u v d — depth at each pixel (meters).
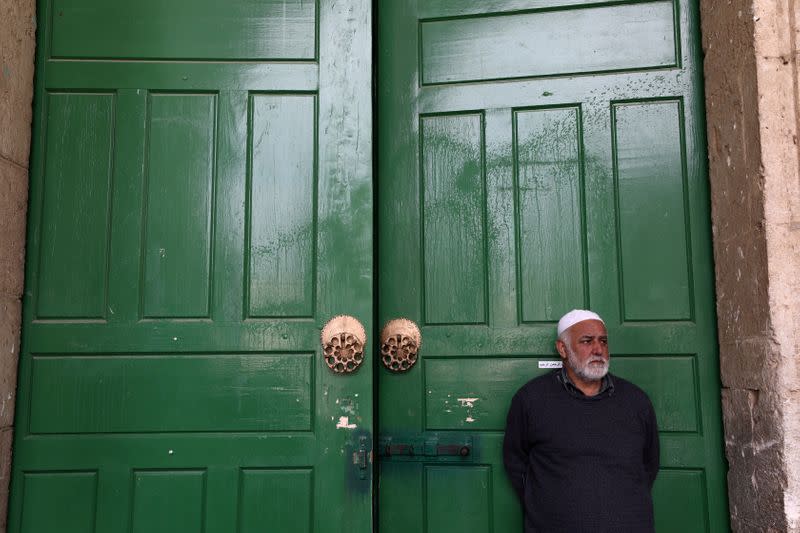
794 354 2.10
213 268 2.54
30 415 2.46
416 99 2.72
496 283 2.59
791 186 2.17
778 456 2.08
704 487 2.41
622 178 2.58
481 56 2.71
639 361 2.50
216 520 2.42
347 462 2.44
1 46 2.41
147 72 2.63
